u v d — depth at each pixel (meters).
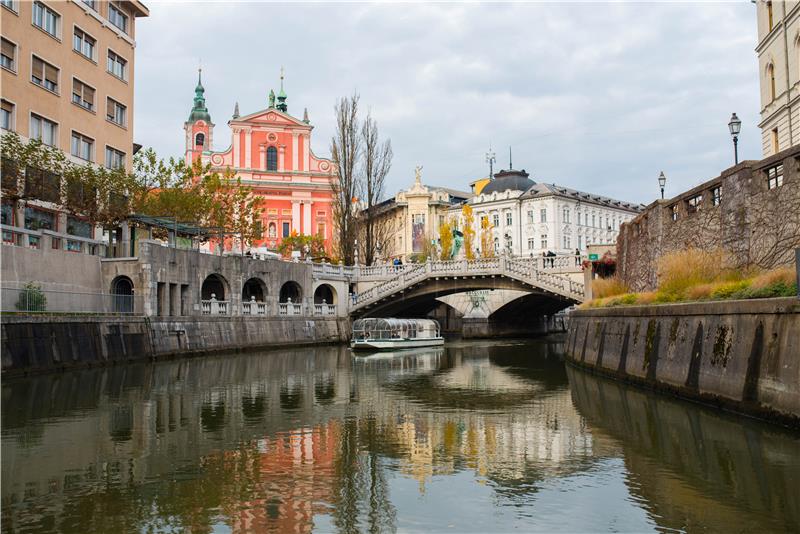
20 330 26.00
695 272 22.38
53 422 17.41
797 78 38.88
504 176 118.25
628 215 125.75
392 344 49.00
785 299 13.80
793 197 18.39
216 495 11.03
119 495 11.05
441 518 9.88
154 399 21.52
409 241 112.75
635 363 23.06
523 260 53.28
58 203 35.78
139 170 45.12
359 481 11.85
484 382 26.78
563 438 15.27
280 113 88.12
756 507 10.01
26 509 10.34
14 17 35.53
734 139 25.62
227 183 52.69
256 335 46.84
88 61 41.91
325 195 88.88
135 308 36.41
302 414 18.84
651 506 10.23
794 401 13.38
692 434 14.65
